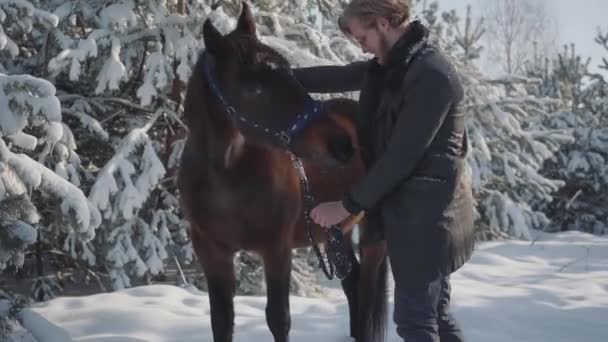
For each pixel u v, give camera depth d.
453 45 8.17
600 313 4.12
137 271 4.74
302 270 5.29
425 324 2.34
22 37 5.11
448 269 2.32
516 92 8.46
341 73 2.95
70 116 5.20
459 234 2.32
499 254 6.55
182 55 4.75
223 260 2.95
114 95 5.47
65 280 5.46
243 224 2.80
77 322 3.71
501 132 7.51
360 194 2.23
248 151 2.72
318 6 5.86
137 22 4.95
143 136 4.78
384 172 2.17
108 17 4.70
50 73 4.89
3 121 2.98
